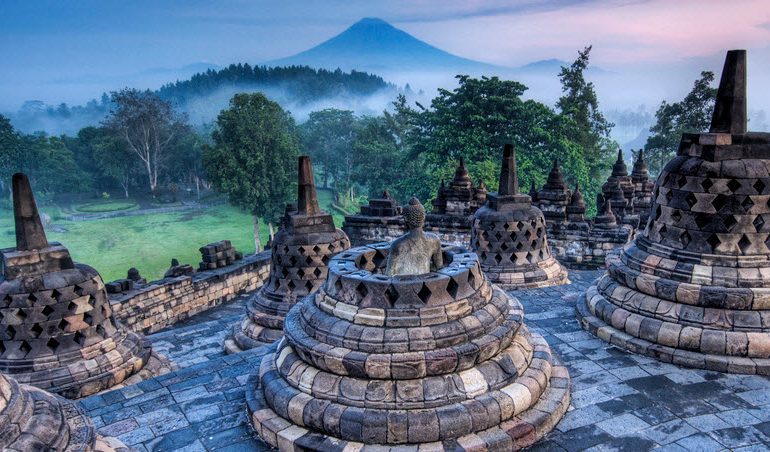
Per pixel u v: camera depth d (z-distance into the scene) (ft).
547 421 26.00
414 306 25.66
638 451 24.75
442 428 24.06
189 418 28.99
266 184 180.96
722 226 32.86
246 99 180.04
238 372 34.04
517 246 56.08
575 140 211.82
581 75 220.43
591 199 185.68
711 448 24.77
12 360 35.99
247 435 27.20
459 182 90.84
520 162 166.50
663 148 200.54
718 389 29.76
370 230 89.45
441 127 180.65
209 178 189.88
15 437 18.20
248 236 220.43
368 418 24.21
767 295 31.42
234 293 72.28
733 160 32.71
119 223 242.37
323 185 345.51
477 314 26.76
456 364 25.20
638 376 31.55
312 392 25.98
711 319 32.45
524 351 28.55
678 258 34.30
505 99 171.53
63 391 35.45
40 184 274.57
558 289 49.55
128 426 28.32
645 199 117.50
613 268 38.27
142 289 60.08
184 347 51.44
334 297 27.43
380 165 256.32
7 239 207.21
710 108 193.06
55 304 36.52
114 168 287.48
